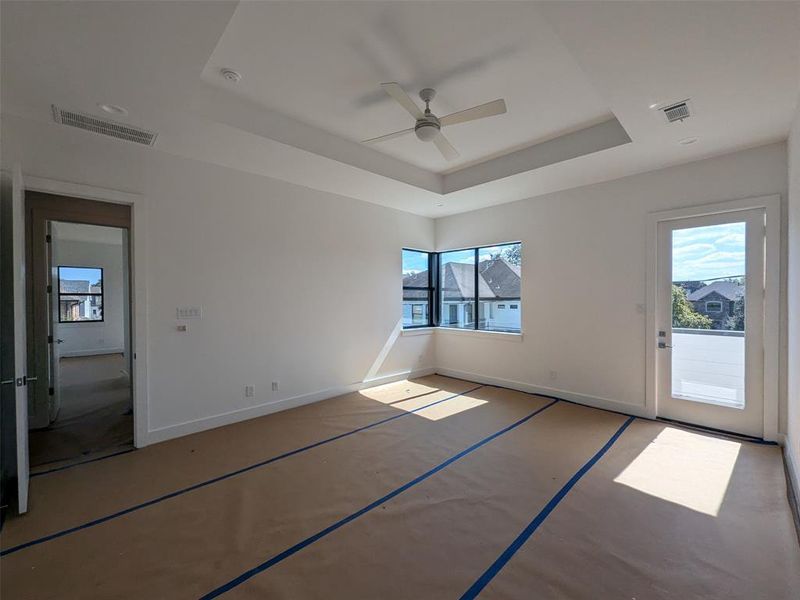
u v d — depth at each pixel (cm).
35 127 266
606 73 209
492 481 255
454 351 569
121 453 302
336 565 178
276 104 284
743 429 328
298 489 246
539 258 461
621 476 260
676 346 363
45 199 357
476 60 231
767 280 309
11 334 245
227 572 173
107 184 296
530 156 367
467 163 414
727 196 327
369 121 312
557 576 169
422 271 587
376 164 379
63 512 221
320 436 336
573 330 432
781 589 161
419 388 501
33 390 354
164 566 177
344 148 348
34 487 250
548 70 242
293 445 317
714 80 215
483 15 194
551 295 451
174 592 162
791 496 232
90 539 197
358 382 486
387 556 183
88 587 165
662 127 275
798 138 233
